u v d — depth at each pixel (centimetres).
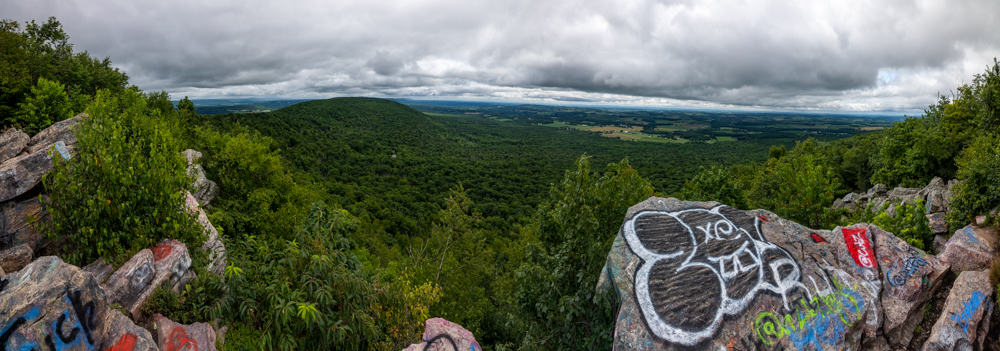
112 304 670
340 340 794
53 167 905
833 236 900
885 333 784
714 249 848
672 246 864
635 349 717
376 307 975
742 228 904
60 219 760
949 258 873
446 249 2438
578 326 875
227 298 786
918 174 2583
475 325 1848
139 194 795
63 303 555
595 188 1102
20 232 852
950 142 2394
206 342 734
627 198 1201
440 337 821
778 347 705
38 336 528
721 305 748
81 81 2884
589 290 876
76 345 563
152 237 816
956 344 712
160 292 746
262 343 740
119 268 737
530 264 1006
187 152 1947
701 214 954
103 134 809
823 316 739
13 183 845
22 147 1015
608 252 974
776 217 945
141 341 623
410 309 1071
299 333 813
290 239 1933
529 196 10106
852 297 766
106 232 760
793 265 809
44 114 1755
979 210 1252
